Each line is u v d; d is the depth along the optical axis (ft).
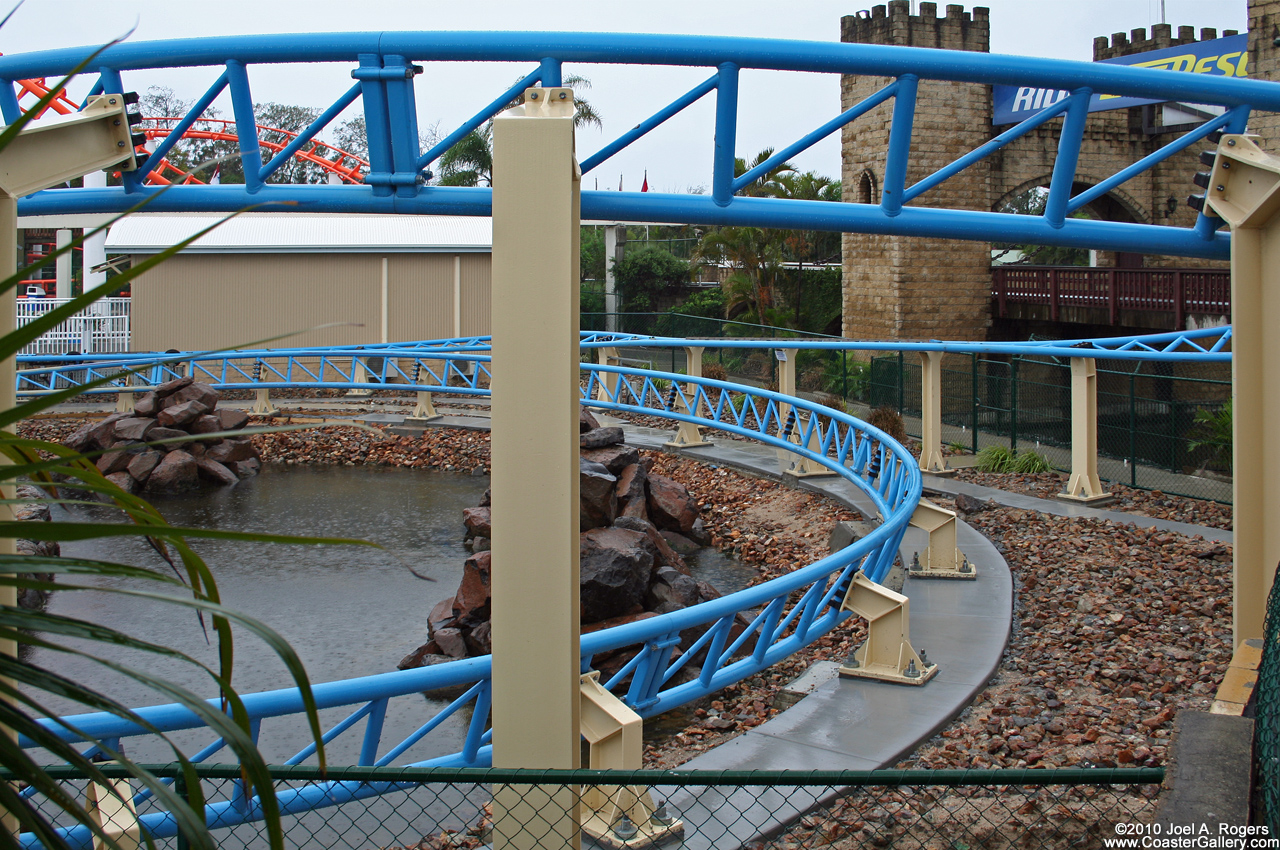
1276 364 18.06
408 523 51.80
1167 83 19.07
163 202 19.11
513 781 9.61
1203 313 90.74
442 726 26.96
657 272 144.15
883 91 19.33
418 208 19.21
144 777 4.62
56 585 4.60
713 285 149.69
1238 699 12.28
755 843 17.20
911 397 85.56
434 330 107.24
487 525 45.19
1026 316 116.16
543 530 13.29
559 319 13.19
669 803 18.31
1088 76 19.11
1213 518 44.27
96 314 106.83
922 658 25.35
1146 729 21.68
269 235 105.70
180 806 4.53
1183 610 30.22
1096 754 20.35
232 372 104.01
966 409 88.33
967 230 20.53
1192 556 36.35
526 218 13.16
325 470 67.92
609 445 48.08
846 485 49.90
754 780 9.45
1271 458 18.19
